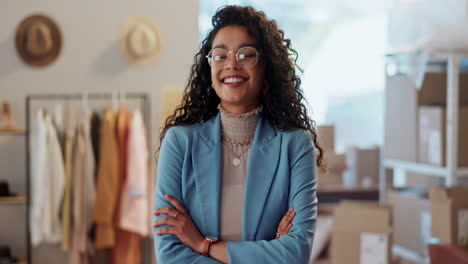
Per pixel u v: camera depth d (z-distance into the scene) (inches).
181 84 157.6
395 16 113.6
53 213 138.2
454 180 114.7
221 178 56.2
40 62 150.8
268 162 56.2
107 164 138.6
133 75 155.3
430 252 108.1
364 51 245.3
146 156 141.9
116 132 142.7
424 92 127.3
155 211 57.6
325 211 147.0
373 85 244.7
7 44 149.6
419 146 126.4
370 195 159.5
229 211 55.4
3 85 149.9
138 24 154.5
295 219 55.2
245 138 57.2
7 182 141.7
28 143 147.5
